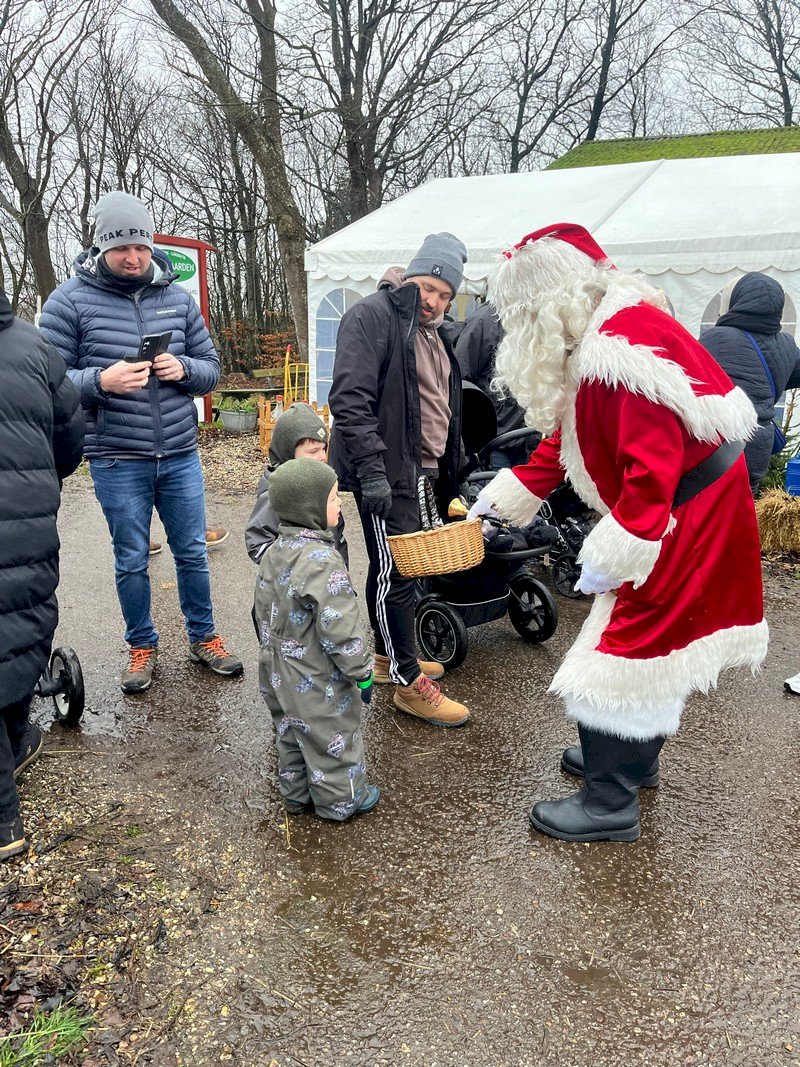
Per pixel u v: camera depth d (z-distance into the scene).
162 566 5.79
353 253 10.53
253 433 11.70
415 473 3.29
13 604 2.44
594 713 2.47
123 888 2.42
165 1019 1.96
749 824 2.83
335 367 3.12
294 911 2.35
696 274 8.51
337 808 2.75
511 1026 1.97
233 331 23.14
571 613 4.96
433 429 3.41
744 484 2.42
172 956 2.17
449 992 2.07
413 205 11.74
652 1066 1.87
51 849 2.59
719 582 2.41
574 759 3.09
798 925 2.34
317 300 11.02
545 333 2.32
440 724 3.47
